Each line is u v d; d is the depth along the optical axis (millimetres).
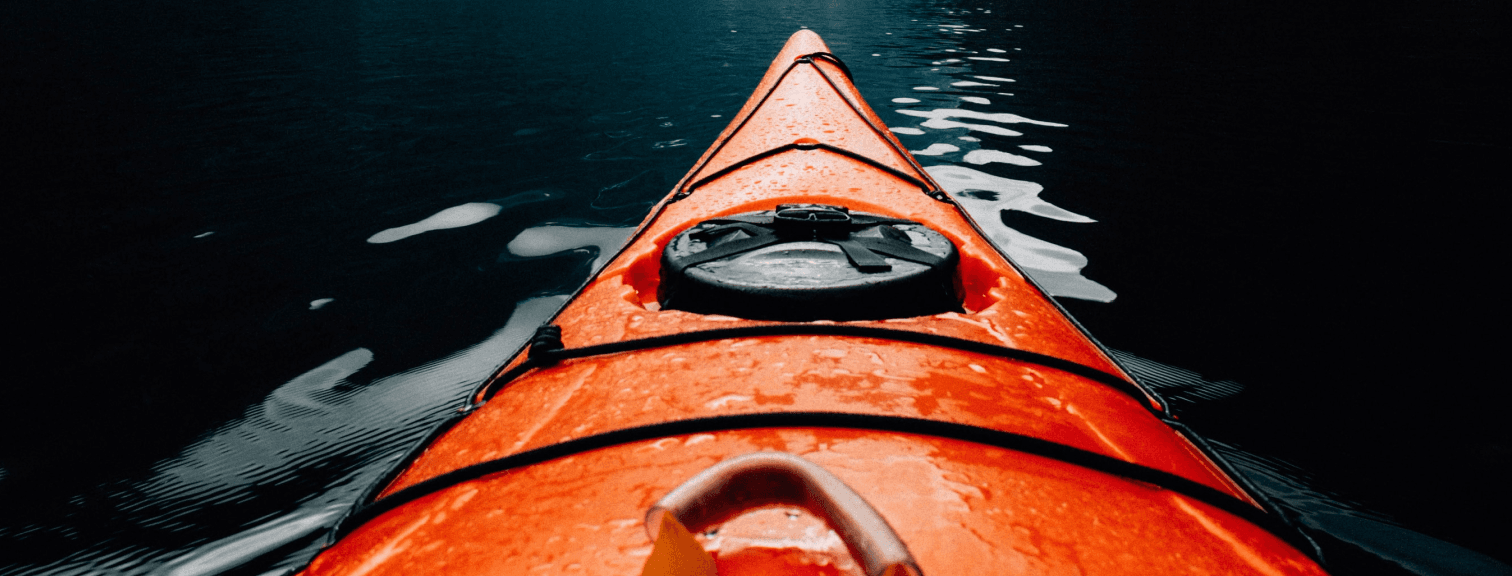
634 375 991
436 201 4312
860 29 14719
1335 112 6176
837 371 924
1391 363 2381
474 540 692
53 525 1750
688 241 1356
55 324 2807
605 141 5805
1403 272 3082
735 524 565
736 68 9664
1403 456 1940
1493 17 12438
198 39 12219
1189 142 5340
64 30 13000
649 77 8922
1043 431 856
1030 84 7980
